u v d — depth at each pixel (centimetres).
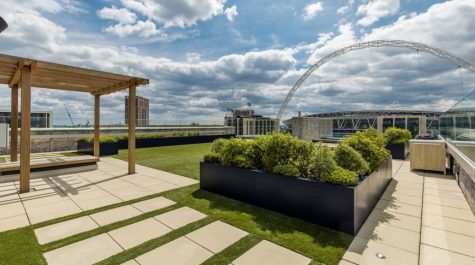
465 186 551
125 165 1003
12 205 500
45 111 2112
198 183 688
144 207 486
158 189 623
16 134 905
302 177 444
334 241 342
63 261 290
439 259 296
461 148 605
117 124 2286
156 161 1113
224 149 584
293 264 284
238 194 527
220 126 3641
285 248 321
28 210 470
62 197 556
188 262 288
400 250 318
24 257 298
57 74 717
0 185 671
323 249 319
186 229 381
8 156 1238
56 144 1577
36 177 764
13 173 733
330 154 445
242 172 516
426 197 552
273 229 381
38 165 765
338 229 377
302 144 484
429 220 420
